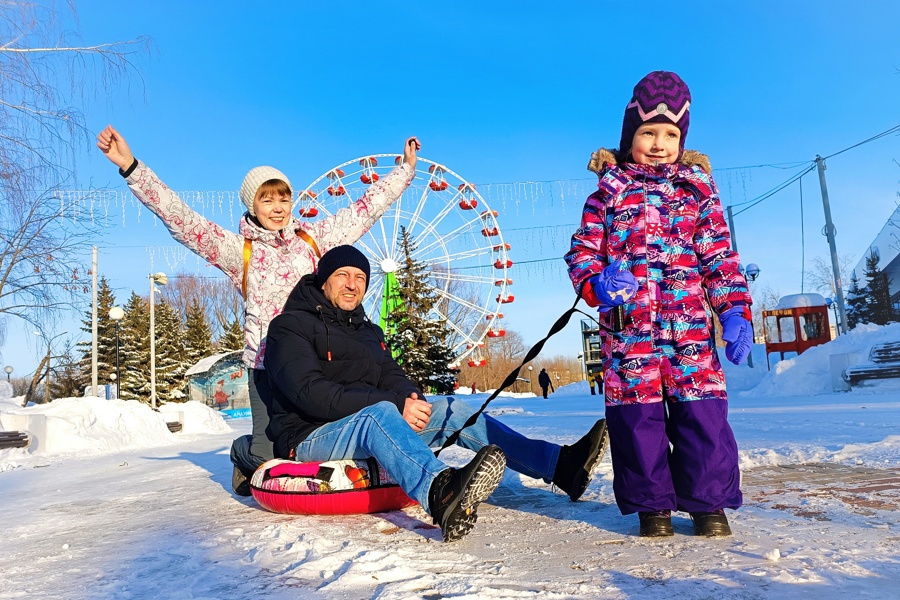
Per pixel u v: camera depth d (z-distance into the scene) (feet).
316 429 10.14
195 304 177.37
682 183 8.07
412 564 6.44
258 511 10.54
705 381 7.46
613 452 7.69
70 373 114.62
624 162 8.67
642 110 8.21
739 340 7.30
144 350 145.38
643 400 7.52
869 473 11.02
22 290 45.91
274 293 11.98
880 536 6.84
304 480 9.78
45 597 6.10
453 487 7.28
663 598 5.06
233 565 6.86
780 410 30.50
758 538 6.97
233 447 12.32
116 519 10.75
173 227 11.66
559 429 25.91
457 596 5.22
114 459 27.63
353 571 6.21
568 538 7.48
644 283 7.72
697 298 7.72
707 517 7.24
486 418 10.33
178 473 18.10
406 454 8.09
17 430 32.83
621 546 6.97
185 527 9.41
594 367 139.33
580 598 5.15
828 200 70.44
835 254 70.23
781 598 4.96
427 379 100.42
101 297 143.23
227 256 12.04
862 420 22.53
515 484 11.86
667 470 7.46
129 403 40.93
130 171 11.28
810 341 84.64
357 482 9.69
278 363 9.96
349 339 10.41
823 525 7.47
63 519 11.28
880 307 101.50
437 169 109.29
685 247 7.84
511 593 5.26
